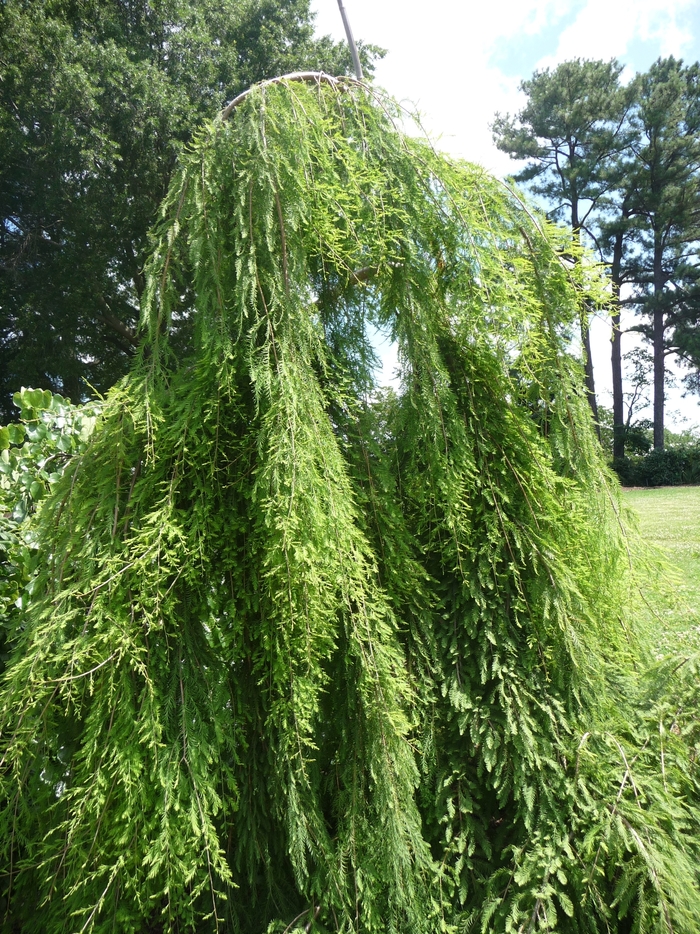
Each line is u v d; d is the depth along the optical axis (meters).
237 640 1.81
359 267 2.11
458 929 1.77
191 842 1.62
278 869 1.89
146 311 1.89
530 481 2.12
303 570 1.64
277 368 1.75
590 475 2.27
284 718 1.68
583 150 28.81
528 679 2.00
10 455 2.55
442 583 2.13
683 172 27.48
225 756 1.85
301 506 1.67
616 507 2.37
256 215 1.83
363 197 2.05
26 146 12.23
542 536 2.06
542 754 1.91
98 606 1.60
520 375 2.26
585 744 1.95
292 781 1.73
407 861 1.72
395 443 2.21
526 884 1.77
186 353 2.19
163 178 13.74
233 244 1.88
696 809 1.93
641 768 1.95
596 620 2.20
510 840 1.95
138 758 1.57
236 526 1.79
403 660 1.91
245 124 1.93
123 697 1.60
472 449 2.08
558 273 2.24
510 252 2.27
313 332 1.90
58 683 1.61
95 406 2.16
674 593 2.55
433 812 1.93
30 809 1.74
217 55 14.51
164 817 1.55
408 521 2.19
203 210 1.86
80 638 1.61
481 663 1.99
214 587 1.80
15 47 11.95
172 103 12.95
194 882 1.77
